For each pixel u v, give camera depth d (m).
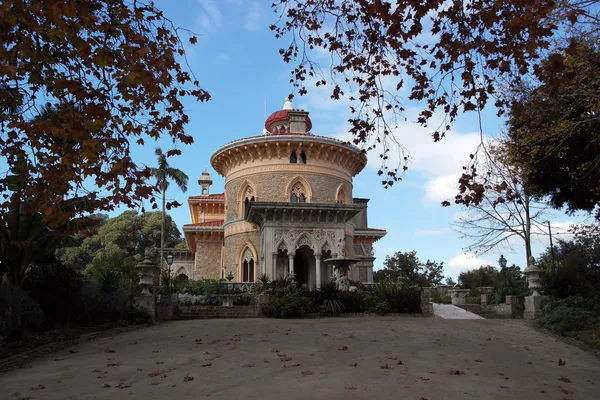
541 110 14.86
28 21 6.91
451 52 8.33
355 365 9.10
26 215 14.16
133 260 49.25
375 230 38.41
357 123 10.28
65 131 7.97
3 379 8.69
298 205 27.66
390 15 7.65
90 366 9.50
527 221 26.11
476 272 43.03
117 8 8.23
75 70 9.07
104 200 8.73
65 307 15.84
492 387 7.65
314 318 19.38
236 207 32.41
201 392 7.09
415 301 21.45
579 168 16.64
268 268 27.31
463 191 8.80
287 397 6.65
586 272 21.08
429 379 8.00
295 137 30.95
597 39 12.88
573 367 10.11
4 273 14.81
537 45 7.46
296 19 9.23
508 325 17.59
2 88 8.82
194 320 18.67
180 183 40.38
